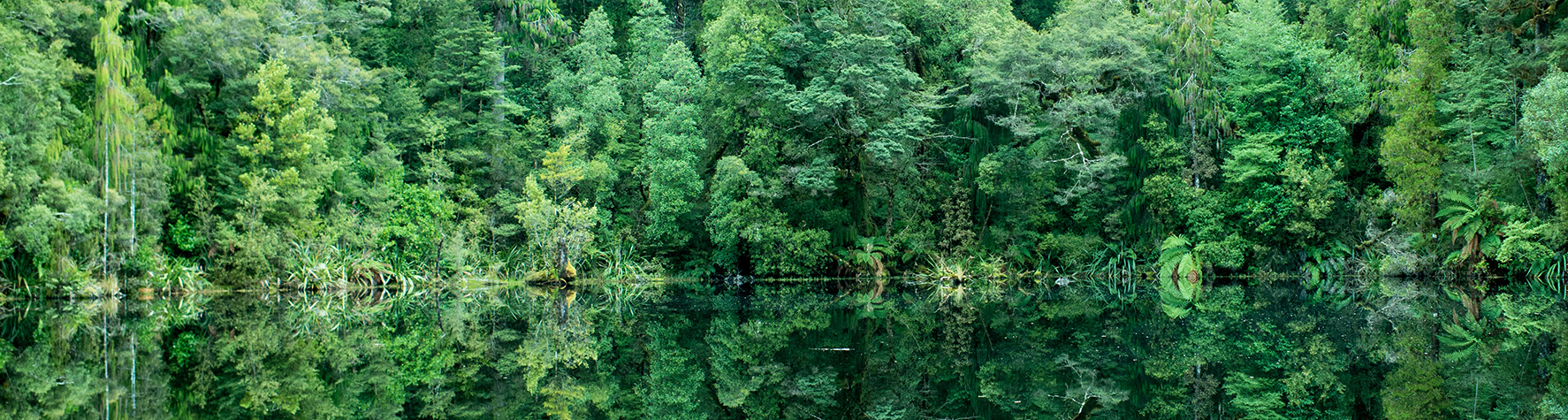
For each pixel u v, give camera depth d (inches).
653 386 438.9
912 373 481.4
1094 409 381.4
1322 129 1406.3
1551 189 1162.6
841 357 541.3
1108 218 1472.7
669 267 1566.2
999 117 1437.0
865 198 1492.4
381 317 764.0
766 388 438.0
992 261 1471.5
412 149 1408.7
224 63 994.1
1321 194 1397.6
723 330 695.7
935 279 1454.2
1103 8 1412.4
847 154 1455.5
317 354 527.2
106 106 854.5
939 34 1524.4
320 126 1053.8
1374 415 354.9
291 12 1118.4
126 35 940.0
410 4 1465.3
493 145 1444.4
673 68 1549.0
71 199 821.9
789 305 969.5
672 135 1440.7
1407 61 1346.0
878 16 1395.2
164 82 951.6
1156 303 976.3
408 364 492.1
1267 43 1421.0
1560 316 751.7
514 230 1358.3
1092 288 1300.4
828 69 1371.8
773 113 1390.3
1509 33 1261.1
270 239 1009.5
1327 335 628.7
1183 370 476.4
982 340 627.2
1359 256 1435.8
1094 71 1376.7
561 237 1311.5
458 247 1237.1
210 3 1043.3
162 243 986.1
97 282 881.5
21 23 847.1
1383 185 1464.1
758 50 1379.2
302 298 973.8
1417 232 1333.7
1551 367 467.2
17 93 821.2
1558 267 1213.1
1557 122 1020.5
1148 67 1384.1
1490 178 1222.3
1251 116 1437.0
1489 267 1299.2
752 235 1402.6
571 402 393.1
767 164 1418.6
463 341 597.6
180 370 458.6
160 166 919.7
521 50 1621.6
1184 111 1432.1
